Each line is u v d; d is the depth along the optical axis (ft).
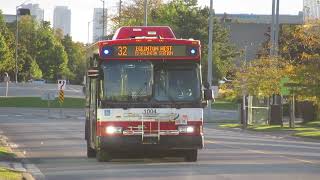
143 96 170.91
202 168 166.71
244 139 298.15
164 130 170.91
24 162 187.93
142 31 194.18
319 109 450.71
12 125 399.65
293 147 249.55
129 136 170.09
